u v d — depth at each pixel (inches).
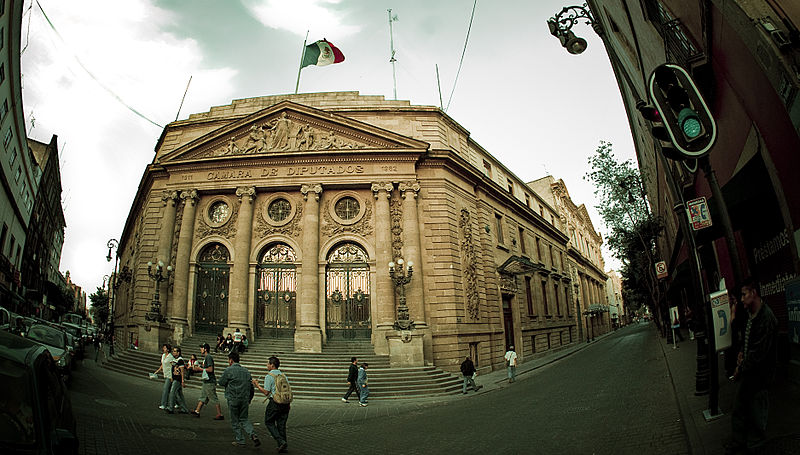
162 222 927.7
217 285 890.1
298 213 908.6
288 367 707.4
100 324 2461.9
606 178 1093.1
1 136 1079.0
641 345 1042.1
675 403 337.7
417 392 645.9
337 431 389.7
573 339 1584.6
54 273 2827.3
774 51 196.5
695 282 278.1
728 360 338.6
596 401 391.5
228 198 932.6
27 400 117.1
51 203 2218.3
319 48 1123.3
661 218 1041.5
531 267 1146.0
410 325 762.8
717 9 235.1
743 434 178.2
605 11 539.8
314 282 838.5
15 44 957.8
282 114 959.0
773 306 337.1
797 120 205.3
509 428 329.1
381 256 851.4
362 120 999.6
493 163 1259.2
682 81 213.2
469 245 952.3
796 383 268.4
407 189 893.8
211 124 1036.5
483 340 923.4
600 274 2632.9
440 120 1024.2
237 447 308.0
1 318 603.8
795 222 253.9
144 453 268.4
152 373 690.8
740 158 321.7
